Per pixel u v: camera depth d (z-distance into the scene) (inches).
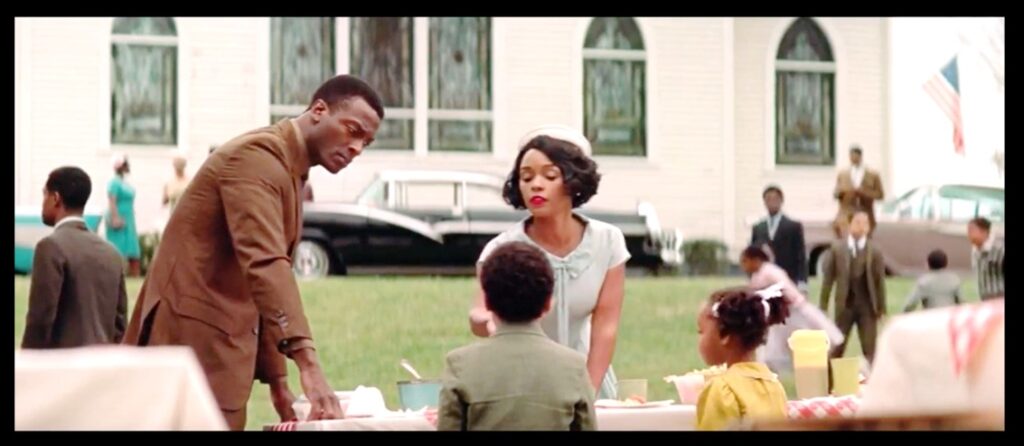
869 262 833.5
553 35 1412.4
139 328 267.0
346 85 270.1
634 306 966.4
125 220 1141.7
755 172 1441.9
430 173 1163.3
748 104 1443.2
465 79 1393.9
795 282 1041.5
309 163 270.5
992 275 827.4
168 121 1338.6
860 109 1432.1
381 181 1155.3
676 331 869.2
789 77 1449.3
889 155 1423.5
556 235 288.8
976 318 140.9
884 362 143.3
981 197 1159.0
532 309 218.8
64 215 359.6
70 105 1316.4
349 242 1129.4
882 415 142.8
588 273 288.5
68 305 357.1
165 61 1338.6
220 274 265.6
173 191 1217.4
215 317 264.2
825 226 1222.3
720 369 257.8
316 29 1369.3
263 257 260.7
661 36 1428.4
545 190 286.2
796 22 1443.2
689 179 1428.4
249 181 263.0
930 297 824.9
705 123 1432.1
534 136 288.8
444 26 1391.5
